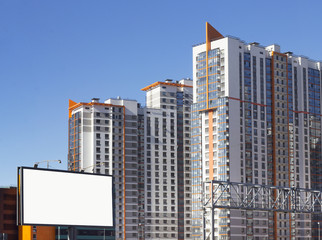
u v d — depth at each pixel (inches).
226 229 7795.3
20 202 3223.4
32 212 3250.5
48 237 6131.9
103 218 3587.6
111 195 3641.7
